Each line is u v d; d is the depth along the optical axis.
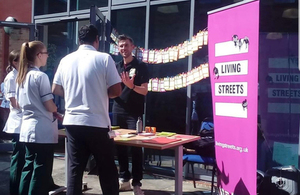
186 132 4.95
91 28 3.17
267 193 3.52
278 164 4.57
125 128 4.39
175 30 5.09
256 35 3.17
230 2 4.71
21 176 3.57
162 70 5.20
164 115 5.21
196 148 4.22
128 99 4.33
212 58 3.77
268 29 4.59
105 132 3.01
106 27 5.51
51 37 6.68
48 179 3.45
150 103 5.31
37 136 3.37
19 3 6.59
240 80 3.38
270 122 4.61
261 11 4.60
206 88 4.83
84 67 3.00
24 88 3.42
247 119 3.30
